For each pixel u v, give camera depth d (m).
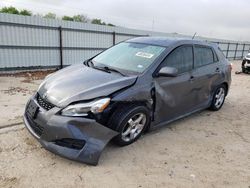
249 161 3.50
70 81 3.44
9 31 10.31
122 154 3.39
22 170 2.88
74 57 13.19
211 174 3.10
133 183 2.80
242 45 31.52
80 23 12.92
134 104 3.49
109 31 14.59
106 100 3.13
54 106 3.05
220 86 5.55
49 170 2.92
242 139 4.25
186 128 4.55
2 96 6.12
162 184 2.82
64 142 2.97
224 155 3.62
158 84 3.77
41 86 3.61
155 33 18.20
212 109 5.63
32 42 11.20
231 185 2.90
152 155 3.44
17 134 3.76
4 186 2.58
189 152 3.62
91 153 2.96
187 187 2.80
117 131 3.31
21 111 4.93
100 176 2.87
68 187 2.65
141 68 3.80
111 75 3.63
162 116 4.03
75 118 2.93
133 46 4.46
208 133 4.39
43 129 3.02
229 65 5.80
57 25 11.97
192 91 4.54
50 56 12.11
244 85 9.88
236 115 5.56
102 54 4.66
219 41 26.48
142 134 4.02
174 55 4.17
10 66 10.66
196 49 4.74
